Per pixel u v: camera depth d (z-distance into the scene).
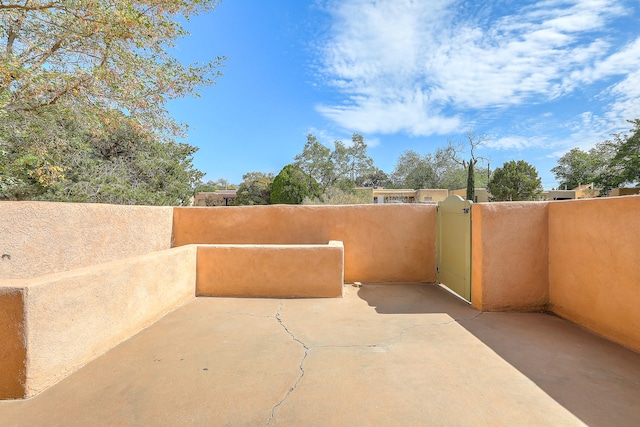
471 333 3.30
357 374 2.48
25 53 5.39
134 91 5.84
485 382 2.35
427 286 5.45
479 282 4.08
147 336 3.26
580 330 3.36
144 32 5.34
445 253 5.30
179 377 2.45
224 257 4.76
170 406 2.08
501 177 30.16
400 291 5.10
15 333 2.13
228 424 1.91
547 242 4.00
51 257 3.55
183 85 6.75
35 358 2.20
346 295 4.86
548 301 4.00
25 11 4.94
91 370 2.55
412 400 2.13
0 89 4.84
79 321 2.59
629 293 2.87
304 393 2.23
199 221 5.97
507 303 4.02
